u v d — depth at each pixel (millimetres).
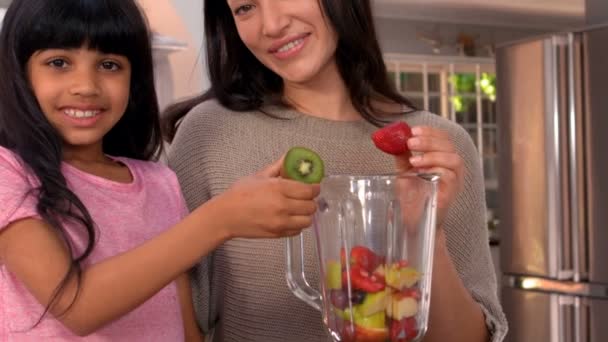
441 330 1062
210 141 1266
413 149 922
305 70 1137
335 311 800
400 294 792
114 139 1205
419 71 5688
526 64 3152
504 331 1158
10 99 981
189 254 795
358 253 788
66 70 1001
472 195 1264
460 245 1238
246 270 1194
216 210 786
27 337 949
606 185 2895
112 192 1062
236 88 1298
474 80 5863
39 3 979
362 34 1193
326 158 1225
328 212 788
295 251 854
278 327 1196
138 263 792
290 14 1101
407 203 790
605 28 2883
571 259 3023
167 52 2223
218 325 1299
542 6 5391
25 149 950
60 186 932
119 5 1033
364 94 1249
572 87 2992
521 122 3184
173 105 1397
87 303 799
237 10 1136
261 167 1229
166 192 1160
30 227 870
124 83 1053
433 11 5504
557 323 3053
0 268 951
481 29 5926
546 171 3061
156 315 1055
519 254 3211
